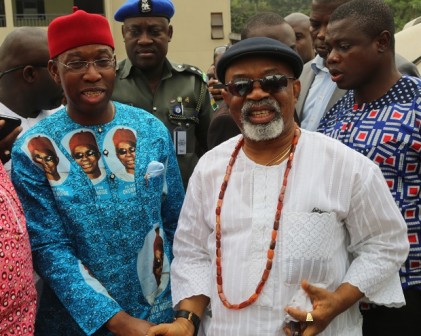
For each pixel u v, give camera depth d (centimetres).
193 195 238
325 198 214
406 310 255
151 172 259
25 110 323
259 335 213
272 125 218
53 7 2178
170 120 408
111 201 250
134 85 412
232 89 222
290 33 369
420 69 477
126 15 398
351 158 218
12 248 203
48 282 242
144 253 256
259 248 215
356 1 270
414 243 254
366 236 220
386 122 259
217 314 222
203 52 1897
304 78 380
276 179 221
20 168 249
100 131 258
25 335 211
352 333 224
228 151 234
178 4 1875
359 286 212
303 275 210
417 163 254
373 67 265
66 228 247
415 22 580
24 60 312
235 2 3447
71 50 246
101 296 236
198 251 239
